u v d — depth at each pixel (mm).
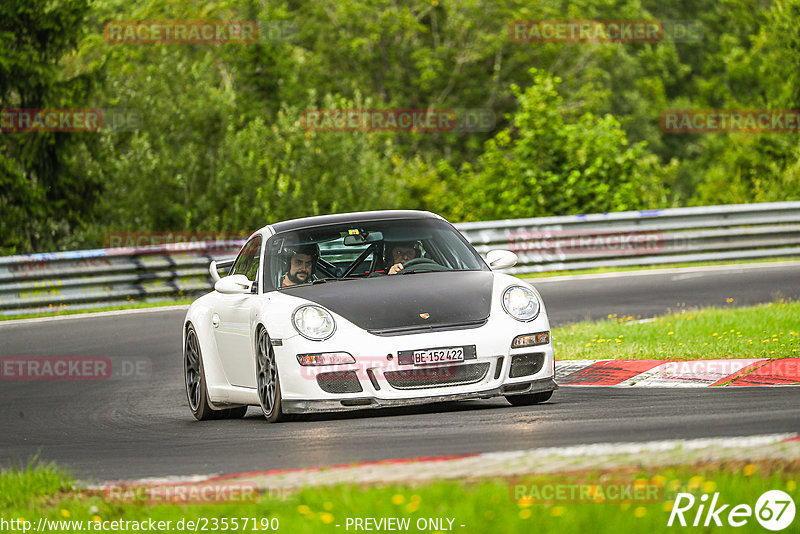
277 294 30234
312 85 175750
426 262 31734
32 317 65125
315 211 105188
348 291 29453
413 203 121125
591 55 188500
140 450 27469
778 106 141875
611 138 101750
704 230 75750
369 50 189250
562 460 19766
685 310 52031
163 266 69875
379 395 27594
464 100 188000
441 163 124250
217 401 33000
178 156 107812
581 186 100000
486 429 25531
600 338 41750
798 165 119688
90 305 67688
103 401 38281
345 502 17641
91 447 28859
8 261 65312
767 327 41062
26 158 105062
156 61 113938
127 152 109500
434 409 29891
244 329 30781
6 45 105062
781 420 24250
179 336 53406
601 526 15633
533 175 99938
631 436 23359
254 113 152125
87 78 108688
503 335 28141
